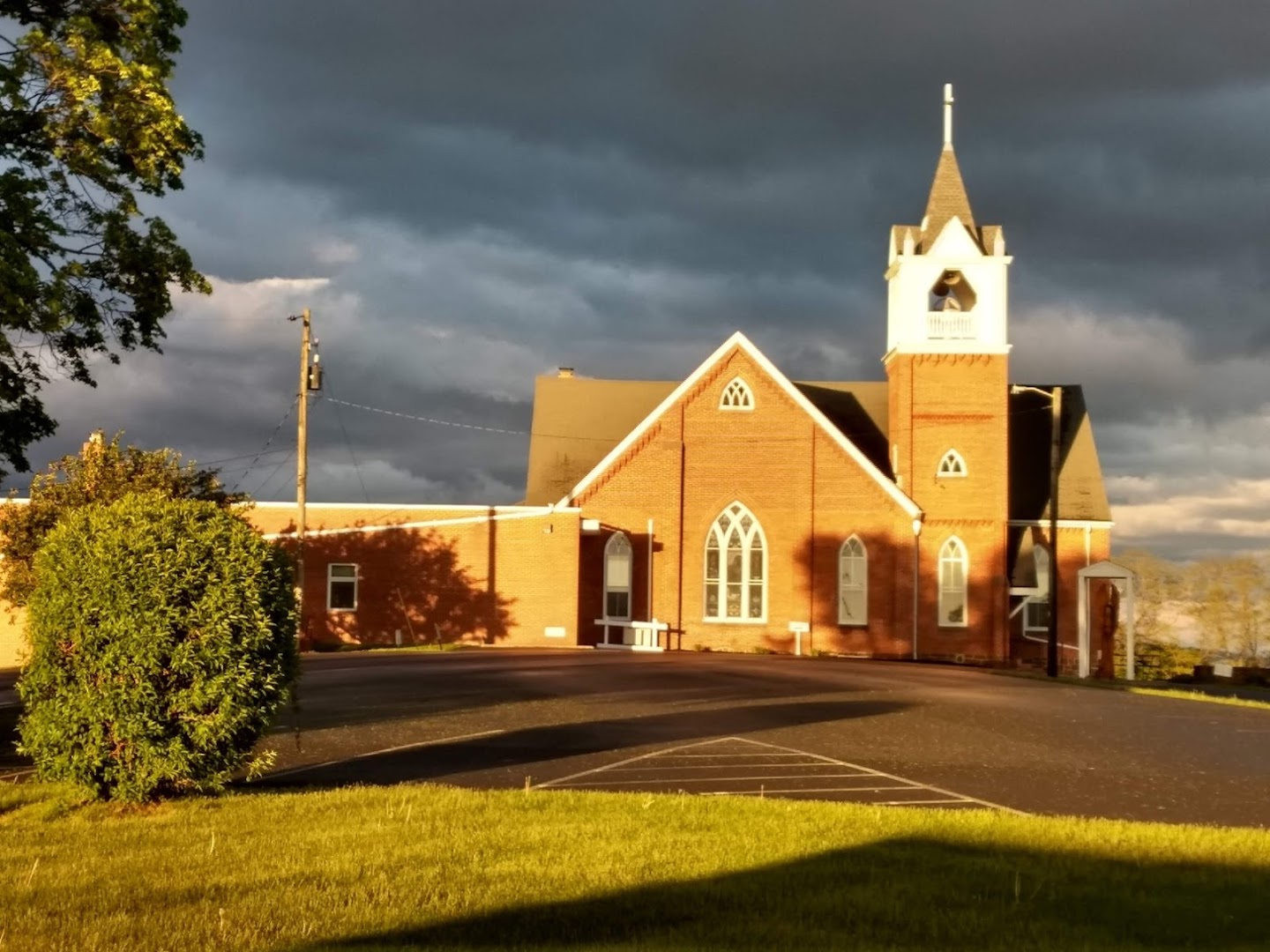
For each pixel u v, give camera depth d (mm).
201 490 43812
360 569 50750
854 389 62219
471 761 19469
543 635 50938
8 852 12859
